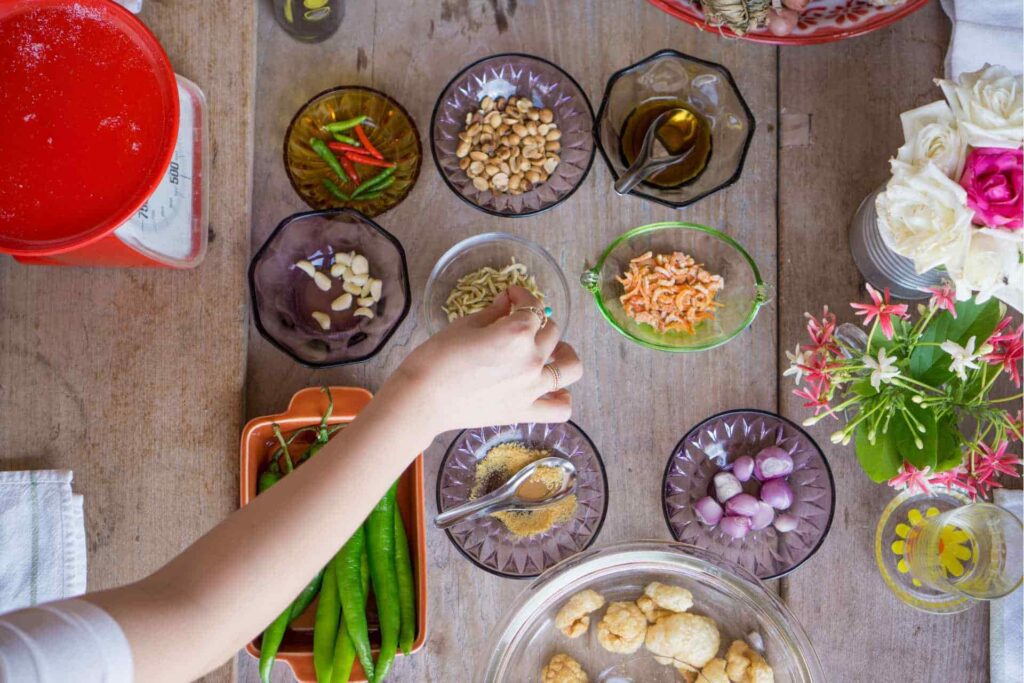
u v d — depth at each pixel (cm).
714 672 97
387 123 106
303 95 107
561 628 100
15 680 43
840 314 106
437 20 108
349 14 107
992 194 73
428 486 105
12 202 73
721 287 104
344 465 60
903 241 79
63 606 48
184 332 101
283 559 56
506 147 104
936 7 107
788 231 107
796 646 95
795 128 107
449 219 107
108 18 75
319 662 93
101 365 100
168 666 50
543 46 108
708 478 105
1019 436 86
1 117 73
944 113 78
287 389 104
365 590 96
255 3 104
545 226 107
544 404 79
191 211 98
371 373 105
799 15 99
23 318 100
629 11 108
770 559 104
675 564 99
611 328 107
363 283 102
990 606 102
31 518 95
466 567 104
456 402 66
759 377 107
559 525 104
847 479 105
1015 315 102
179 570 54
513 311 70
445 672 103
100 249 87
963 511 93
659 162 99
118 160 75
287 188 106
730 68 108
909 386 85
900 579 103
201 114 100
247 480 94
